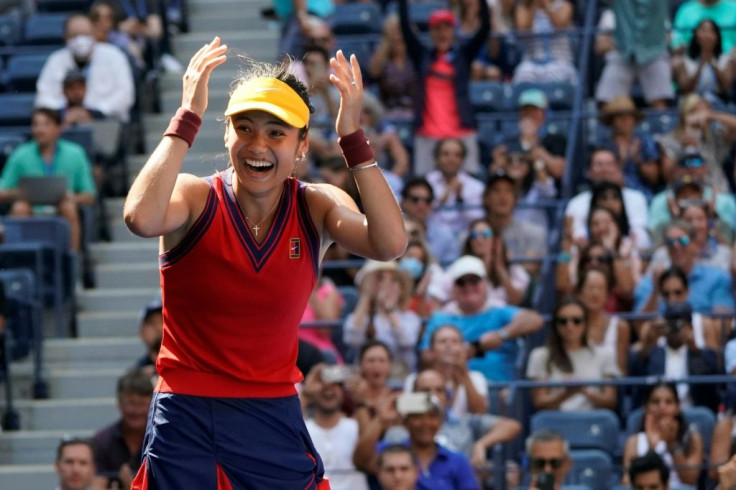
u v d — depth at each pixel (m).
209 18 38.91
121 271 29.31
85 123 31.67
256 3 39.44
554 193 29.70
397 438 20.20
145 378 20.72
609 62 33.53
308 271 10.14
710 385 22.38
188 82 9.80
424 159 31.11
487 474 20.08
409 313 23.47
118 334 27.86
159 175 9.50
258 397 10.14
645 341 22.83
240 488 10.12
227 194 9.96
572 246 27.06
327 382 20.38
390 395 21.25
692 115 30.16
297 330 10.34
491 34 34.09
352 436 20.58
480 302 23.31
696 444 20.62
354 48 35.28
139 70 34.06
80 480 20.00
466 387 21.25
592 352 22.52
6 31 38.12
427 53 31.41
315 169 30.31
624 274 25.33
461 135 31.02
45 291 27.42
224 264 9.86
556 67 34.50
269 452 10.15
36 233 27.31
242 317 9.98
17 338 26.22
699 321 23.67
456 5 35.50
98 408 25.28
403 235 10.10
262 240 9.96
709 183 29.70
